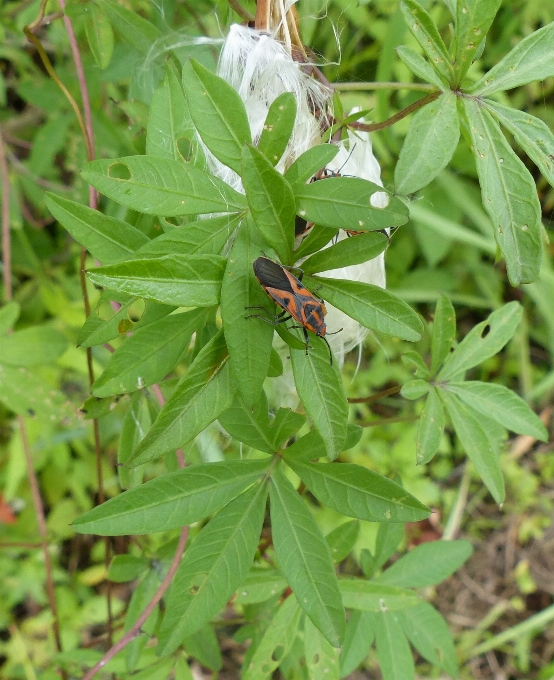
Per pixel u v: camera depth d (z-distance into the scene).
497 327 0.14
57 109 0.20
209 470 0.10
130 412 0.14
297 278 0.10
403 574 0.14
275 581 0.13
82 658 0.14
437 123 0.10
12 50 0.22
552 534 0.30
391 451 0.27
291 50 0.13
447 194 0.26
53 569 0.24
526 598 0.29
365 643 0.14
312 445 0.11
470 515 0.30
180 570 0.10
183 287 0.09
